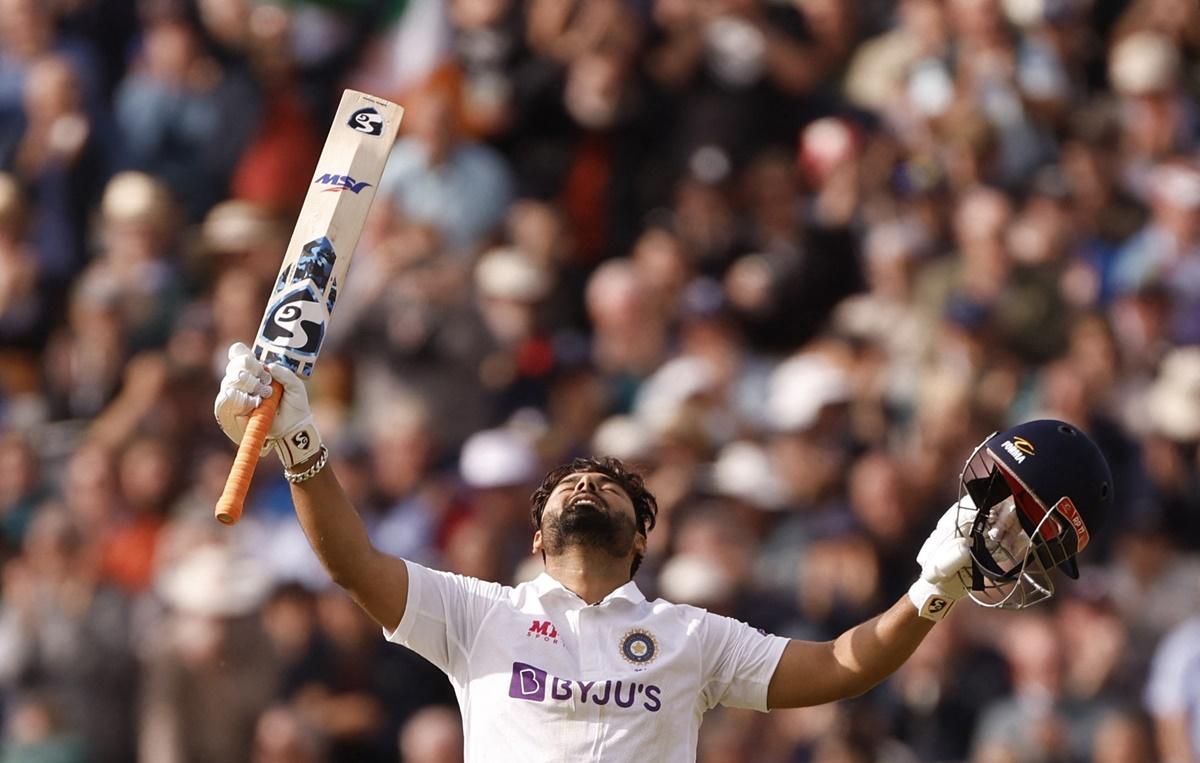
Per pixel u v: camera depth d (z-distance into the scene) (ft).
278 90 176.96
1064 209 165.17
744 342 159.74
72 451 152.05
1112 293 162.81
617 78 171.12
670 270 160.25
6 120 174.29
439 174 164.66
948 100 170.60
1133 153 173.68
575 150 171.94
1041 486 72.90
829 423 145.79
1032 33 176.55
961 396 148.46
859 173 167.02
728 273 163.84
